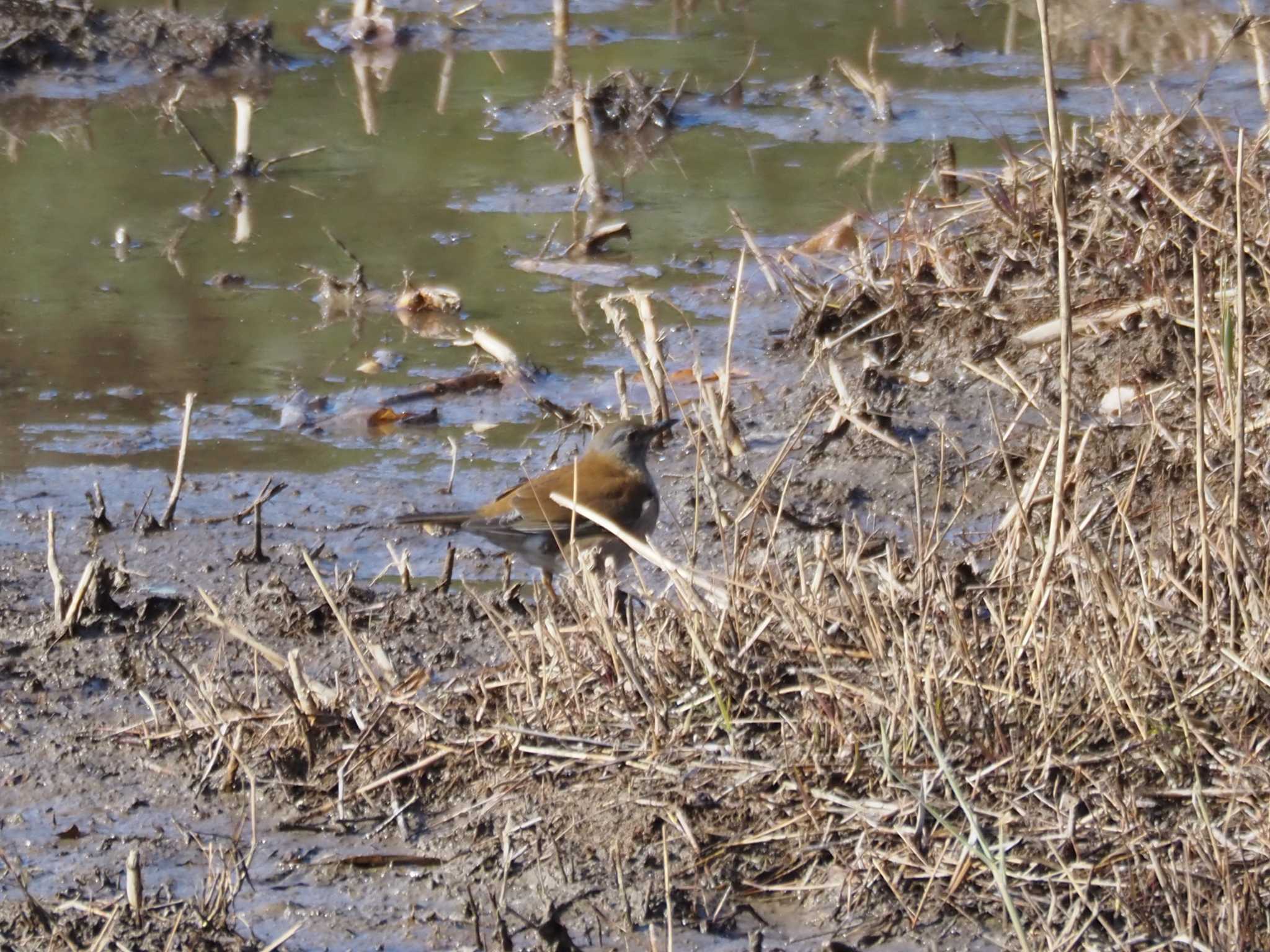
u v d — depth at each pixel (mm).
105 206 18750
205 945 7555
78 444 13500
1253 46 21922
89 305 16156
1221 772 7805
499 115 21672
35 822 8711
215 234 17969
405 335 15492
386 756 8883
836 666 8609
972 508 11945
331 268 16969
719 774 8250
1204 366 12008
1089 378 13148
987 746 7996
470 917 7805
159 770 9117
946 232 15430
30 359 14961
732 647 8797
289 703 9438
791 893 7809
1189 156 14672
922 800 7609
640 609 10609
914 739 8039
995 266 14312
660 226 17812
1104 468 11695
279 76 23609
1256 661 7965
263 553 11789
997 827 7727
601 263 16859
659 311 15750
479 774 8727
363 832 8516
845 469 12641
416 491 12719
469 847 8297
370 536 12133
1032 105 20781
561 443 13344
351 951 7617
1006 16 25328
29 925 7746
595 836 8172
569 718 8734
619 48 24375
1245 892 7098
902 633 8539
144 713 9703
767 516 10703
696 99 21812
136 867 7715
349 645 10352
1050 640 8203
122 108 22266
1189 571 8945
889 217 15836
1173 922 7191
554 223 18000
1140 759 7867
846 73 21625
